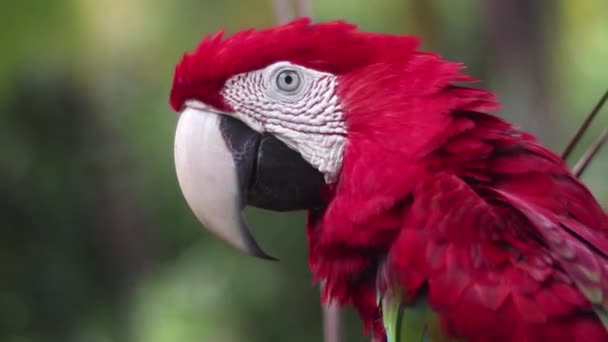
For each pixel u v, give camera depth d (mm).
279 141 4270
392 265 3887
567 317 3594
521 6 8172
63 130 10633
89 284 10766
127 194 10914
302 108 4238
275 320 10266
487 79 8672
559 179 3977
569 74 9906
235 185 4277
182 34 9758
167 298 10492
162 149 11016
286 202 4328
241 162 4285
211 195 4285
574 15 9016
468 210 3758
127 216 10914
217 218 4285
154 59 9930
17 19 7793
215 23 9562
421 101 4059
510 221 3760
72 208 10656
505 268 3676
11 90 10023
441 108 4020
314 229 4395
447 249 3746
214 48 4305
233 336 10242
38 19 7875
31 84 10383
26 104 10469
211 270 10438
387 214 3973
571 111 10453
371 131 4090
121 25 9344
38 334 10531
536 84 8156
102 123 10812
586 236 3811
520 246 3701
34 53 8773
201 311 10273
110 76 10398
